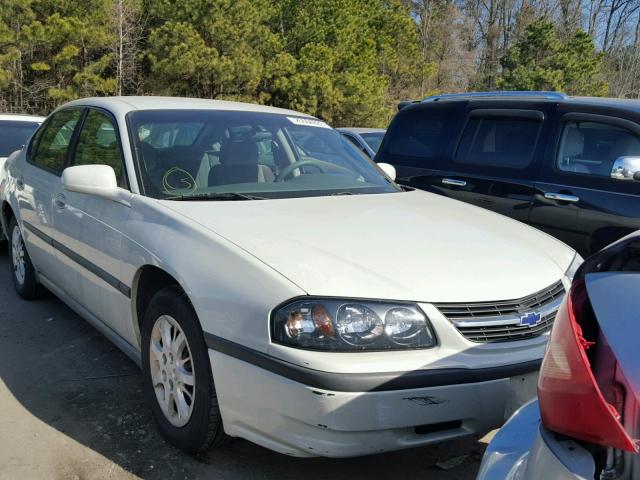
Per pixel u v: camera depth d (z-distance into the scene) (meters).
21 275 5.34
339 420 2.39
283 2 29.50
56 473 2.91
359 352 2.43
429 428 2.55
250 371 2.56
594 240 4.78
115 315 3.57
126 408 3.52
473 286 2.68
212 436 2.86
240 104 4.57
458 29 51.00
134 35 26.50
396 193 4.11
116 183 3.60
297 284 2.53
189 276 2.83
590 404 1.33
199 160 3.78
